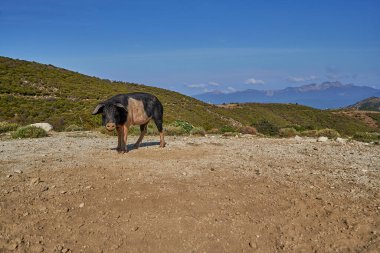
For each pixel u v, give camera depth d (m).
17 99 15.92
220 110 29.80
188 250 2.02
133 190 2.61
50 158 3.62
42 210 2.32
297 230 2.16
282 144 4.90
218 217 2.27
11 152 4.06
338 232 2.11
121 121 3.70
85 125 11.46
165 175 2.94
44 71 23.17
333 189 2.70
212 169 3.15
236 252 2.01
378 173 3.15
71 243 2.04
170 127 7.63
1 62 22.39
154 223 2.21
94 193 2.57
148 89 28.52
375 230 2.10
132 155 3.74
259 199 2.51
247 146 4.58
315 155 3.97
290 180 2.90
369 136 6.57
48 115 13.77
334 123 39.03
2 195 2.51
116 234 2.12
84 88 21.86
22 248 1.97
